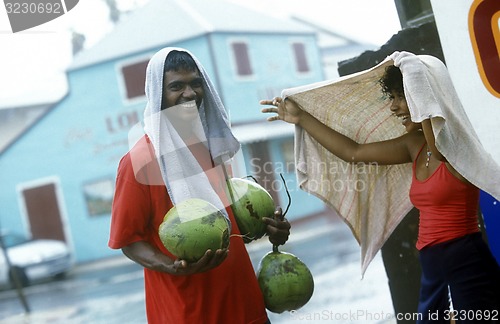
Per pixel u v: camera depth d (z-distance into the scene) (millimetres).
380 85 3887
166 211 3492
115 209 3461
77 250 24938
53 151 24375
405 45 4832
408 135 3863
